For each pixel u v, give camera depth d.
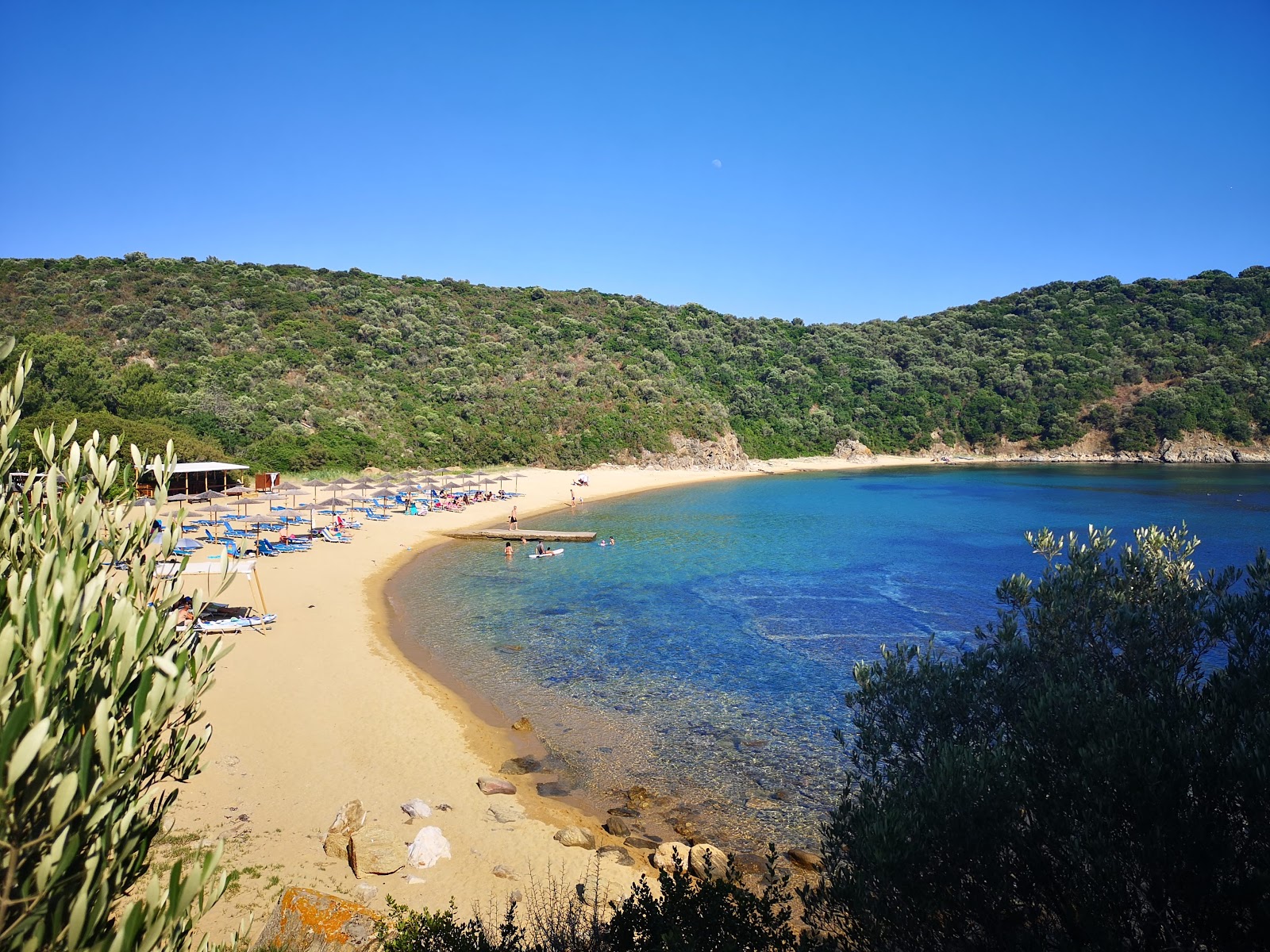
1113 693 7.95
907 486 87.50
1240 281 138.25
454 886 12.16
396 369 93.50
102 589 4.48
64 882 3.60
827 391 128.25
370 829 13.08
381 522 53.50
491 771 17.00
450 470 79.25
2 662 3.60
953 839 6.88
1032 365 132.50
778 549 47.12
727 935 7.12
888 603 33.25
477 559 43.66
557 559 43.88
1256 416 114.19
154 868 11.51
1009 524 57.12
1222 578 10.13
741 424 116.81
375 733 18.34
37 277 89.69
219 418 67.25
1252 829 5.84
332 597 31.84
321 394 79.81
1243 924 5.51
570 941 10.36
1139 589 10.34
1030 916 6.60
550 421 96.50
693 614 31.28
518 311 122.69
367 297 107.06
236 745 16.89
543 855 13.45
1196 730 6.68
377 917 9.46
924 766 8.87
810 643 27.17
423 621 29.72
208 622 26.09
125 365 71.12
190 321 85.81
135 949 3.61
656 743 18.89
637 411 103.50
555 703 21.39
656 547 48.06
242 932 5.55
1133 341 131.88
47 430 5.51
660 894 12.30
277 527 45.59
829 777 17.20
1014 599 11.32
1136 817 6.16
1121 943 5.58
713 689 22.61
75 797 3.77
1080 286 155.25
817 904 7.79
